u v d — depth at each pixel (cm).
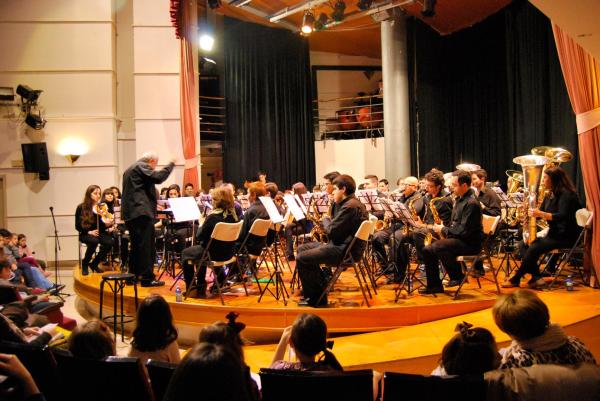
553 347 231
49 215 1014
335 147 1295
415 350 435
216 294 586
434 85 1138
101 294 514
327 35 1272
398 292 558
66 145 1022
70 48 1027
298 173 1266
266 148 1253
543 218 552
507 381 207
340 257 509
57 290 732
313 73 1419
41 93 1019
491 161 1055
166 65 1059
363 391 214
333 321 504
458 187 524
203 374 150
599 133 561
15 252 715
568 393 207
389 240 650
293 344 264
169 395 152
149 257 633
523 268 573
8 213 1006
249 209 600
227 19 1238
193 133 1041
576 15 387
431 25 1117
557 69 865
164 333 299
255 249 577
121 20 1088
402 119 1060
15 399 204
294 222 819
